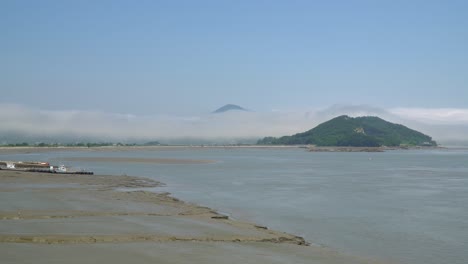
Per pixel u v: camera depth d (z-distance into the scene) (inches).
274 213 1622.8
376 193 2263.8
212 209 1667.1
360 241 1192.2
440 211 1699.1
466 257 1046.4
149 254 847.7
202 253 878.4
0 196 1692.9
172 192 2230.6
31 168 3444.9
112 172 3612.2
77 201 1608.0
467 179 3159.5
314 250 985.5
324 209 1724.9
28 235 965.8
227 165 4916.3
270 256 890.7
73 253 829.8
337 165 5137.8
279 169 4249.5
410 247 1133.1
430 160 6815.9
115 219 1245.7
